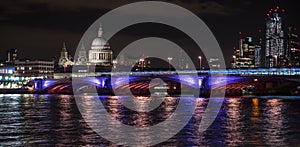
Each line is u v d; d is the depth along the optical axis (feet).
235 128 307.78
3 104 583.99
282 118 380.99
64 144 240.94
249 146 235.61
